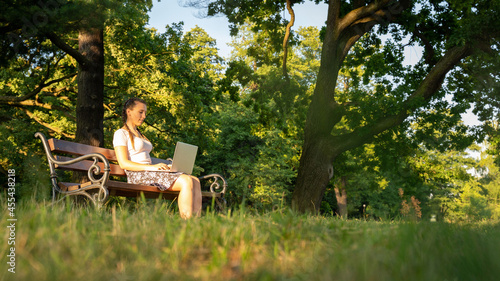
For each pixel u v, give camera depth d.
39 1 5.61
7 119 16.31
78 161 4.24
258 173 27.89
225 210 2.76
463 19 10.67
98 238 1.70
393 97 11.12
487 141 14.88
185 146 4.46
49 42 10.44
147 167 4.36
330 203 36.38
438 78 11.27
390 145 13.65
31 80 13.92
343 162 16.88
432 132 13.91
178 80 16.55
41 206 2.66
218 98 15.09
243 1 12.50
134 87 15.23
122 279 1.17
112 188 4.02
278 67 15.20
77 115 8.69
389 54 14.48
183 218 2.84
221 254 1.48
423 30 13.31
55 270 1.18
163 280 1.18
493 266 1.45
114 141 4.55
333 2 11.34
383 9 10.73
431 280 1.24
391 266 1.36
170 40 15.07
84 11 5.80
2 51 6.06
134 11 12.38
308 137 11.76
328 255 1.53
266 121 15.28
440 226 2.66
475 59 12.34
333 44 11.33
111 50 14.49
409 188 17.27
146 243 1.61
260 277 1.25
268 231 2.01
